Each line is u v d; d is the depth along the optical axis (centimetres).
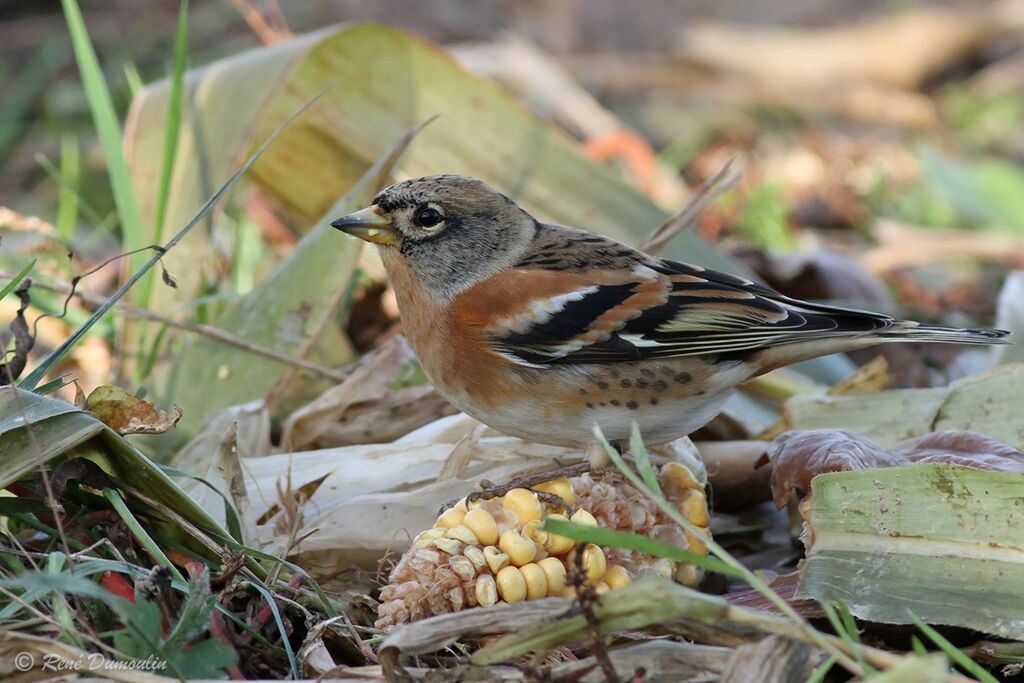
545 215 1143
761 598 700
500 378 780
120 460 669
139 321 962
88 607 619
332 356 1021
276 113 1080
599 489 727
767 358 792
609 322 766
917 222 1614
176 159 1035
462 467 788
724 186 974
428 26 2012
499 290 783
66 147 1404
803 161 1670
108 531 670
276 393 935
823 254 1282
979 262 1490
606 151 1489
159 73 1770
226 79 1046
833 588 667
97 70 984
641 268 802
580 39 2066
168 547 690
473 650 655
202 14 1919
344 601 691
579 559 560
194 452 854
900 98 1972
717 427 933
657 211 1157
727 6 2183
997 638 666
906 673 508
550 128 1144
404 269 810
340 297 944
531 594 659
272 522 782
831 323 779
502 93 1130
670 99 1964
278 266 955
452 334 790
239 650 633
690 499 735
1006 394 868
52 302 1023
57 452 638
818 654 627
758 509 891
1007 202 1570
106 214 1494
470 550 652
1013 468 721
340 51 1082
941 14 2052
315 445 895
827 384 1141
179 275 995
